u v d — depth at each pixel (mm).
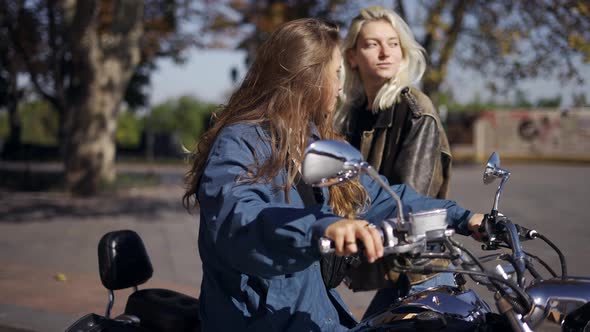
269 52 1987
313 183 1459
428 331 1733
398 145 2736
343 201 2096
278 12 14102
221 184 1695
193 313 2369
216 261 1889
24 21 19344
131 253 2533
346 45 2963
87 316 2424
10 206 12875
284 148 1857
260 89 1970
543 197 13234
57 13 17812
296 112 1908
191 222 10609
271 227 1497
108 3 17688
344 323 2100
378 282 2412
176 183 18719
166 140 35938
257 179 1734
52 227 10078
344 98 2986
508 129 32781
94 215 11562
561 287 1660
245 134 1832
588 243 4359
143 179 18844
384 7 2930
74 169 15047
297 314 1873
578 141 31375
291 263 1508
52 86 21172
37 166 27281
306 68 1937
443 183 2791
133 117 51719
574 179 19266
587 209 10180
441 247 1629
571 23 9148
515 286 1575
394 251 1462
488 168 2045
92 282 6219
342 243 1408
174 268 6922
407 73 2867
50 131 44000
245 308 1881
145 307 2451
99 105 15016
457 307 1802
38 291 5805
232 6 15367
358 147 2939
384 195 2143
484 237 1966
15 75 23641
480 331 1753
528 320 1636
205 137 1992
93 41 14688
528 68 9719
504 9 11266
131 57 15266
